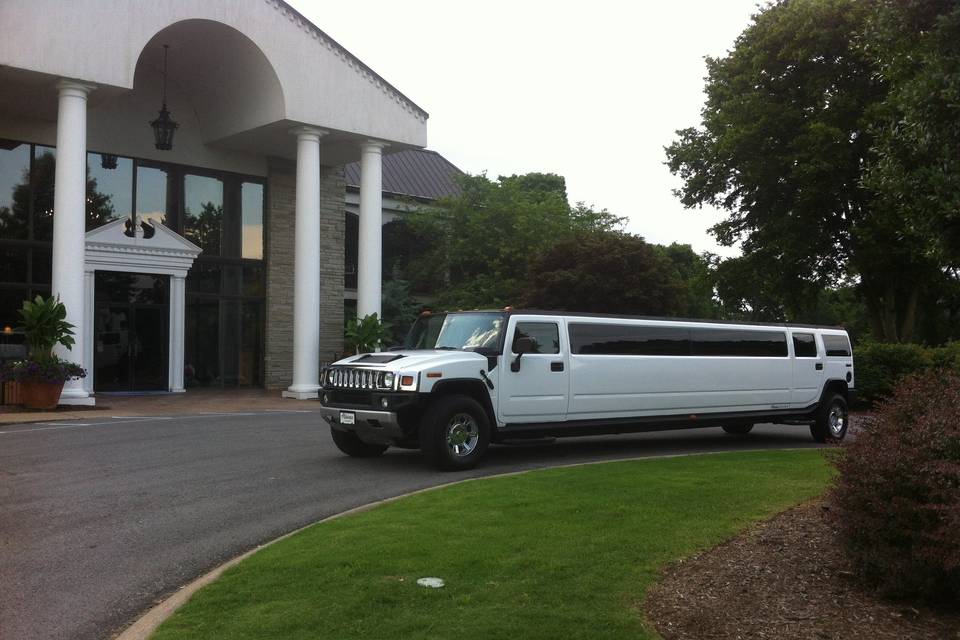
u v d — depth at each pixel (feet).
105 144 81.30
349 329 83.10
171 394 80.48
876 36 29.66
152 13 70.08
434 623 15.16
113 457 38.27
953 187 26.00
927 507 16.33
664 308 100.48
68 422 53.93
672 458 38.34
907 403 19.49
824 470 33.50
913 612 16.60
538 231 109.50
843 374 52.42
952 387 19.49
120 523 25.48
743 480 30.60
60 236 65.51
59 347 64.90
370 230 86.12
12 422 53.42
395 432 35.35
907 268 91.66
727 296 104.42
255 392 86.58
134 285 80.28
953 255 27.76
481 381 36.83
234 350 90.07
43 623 16.92
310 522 25.76
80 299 65.98
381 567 18.72
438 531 22.20
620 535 21.65
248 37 76.69
